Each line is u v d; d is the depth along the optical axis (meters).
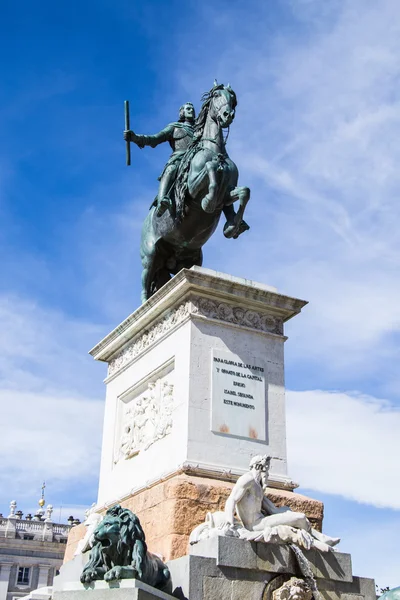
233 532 7.10
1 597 38.78
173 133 10.85
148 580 6.50
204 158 9.66
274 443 8.90
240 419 8.77
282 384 9.27
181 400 8.70
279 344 9.47
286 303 9.55
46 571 40.34
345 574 7.43
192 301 9.07
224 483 8.19
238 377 8.96
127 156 10.72
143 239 10.77
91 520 8.91
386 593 6.34
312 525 8.31
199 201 9.83
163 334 9.48
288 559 7.17
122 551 6.42
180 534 7.64
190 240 10.34
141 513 8.38
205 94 10.27
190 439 8.38
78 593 6.20
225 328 9.14
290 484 8.72
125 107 10.82
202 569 6.72
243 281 9.34
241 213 9.46
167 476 8.38
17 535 40.47
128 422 9.94
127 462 9.61
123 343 10.52
